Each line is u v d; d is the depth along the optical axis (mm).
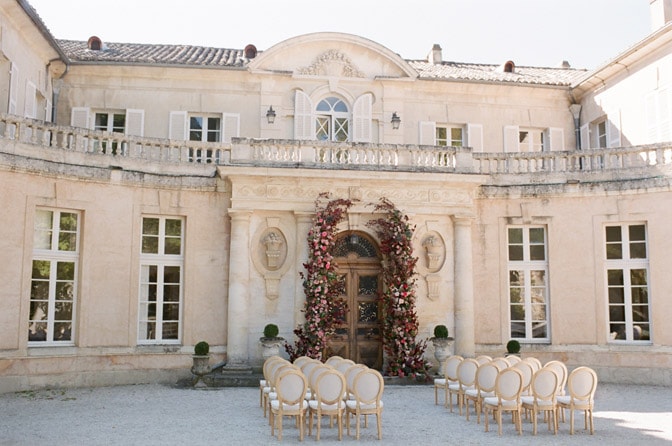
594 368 16156
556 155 17031
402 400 13023
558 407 10312
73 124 18125
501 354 16531
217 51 20844
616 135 18891
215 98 18719
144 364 15148
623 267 16328
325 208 15844
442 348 15312
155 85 18594
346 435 9758
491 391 10586
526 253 16969
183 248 15945
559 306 16531
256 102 18844
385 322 15750
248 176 15609
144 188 15562
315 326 15094
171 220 16016
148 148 16672
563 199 16781
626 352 15914
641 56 17734
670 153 16141
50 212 14570
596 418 11305
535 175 17047
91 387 14445
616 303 16375
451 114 19828
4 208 13578
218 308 15812
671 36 16562
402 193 16234
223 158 16953
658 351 15562
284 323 15672
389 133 19219
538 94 20344
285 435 9727
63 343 14492
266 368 11000
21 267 13781
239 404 12297
